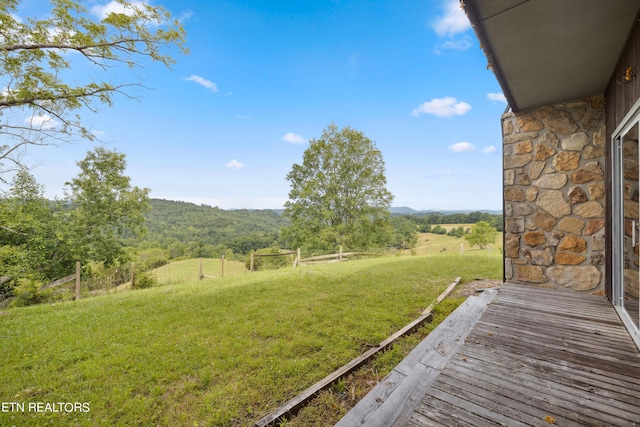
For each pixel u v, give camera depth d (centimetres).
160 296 591
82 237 1509
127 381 258
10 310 539
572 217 361
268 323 391
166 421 203
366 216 1820
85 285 886
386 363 265
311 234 1784
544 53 251
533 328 250
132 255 1738
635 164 233
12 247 1098
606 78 302
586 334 236
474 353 208
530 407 148
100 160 1650
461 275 666
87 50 499
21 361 306
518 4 189
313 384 237
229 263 1416
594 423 135
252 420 202
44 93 487
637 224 229
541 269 382
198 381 254
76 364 295
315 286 617
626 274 260
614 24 211
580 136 356
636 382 168
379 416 157
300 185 1909
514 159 404
